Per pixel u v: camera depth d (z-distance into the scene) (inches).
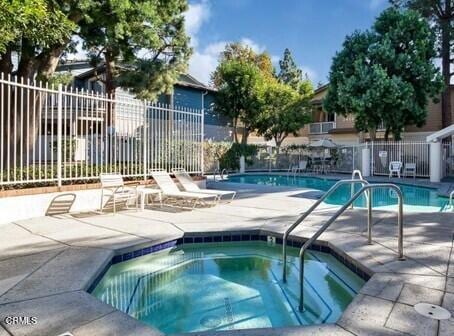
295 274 204.5
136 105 397.7
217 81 1215.6
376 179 719.1
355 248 201.0
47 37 253.6
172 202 381.1
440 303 130.7
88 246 209.9
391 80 741.9
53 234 239.5
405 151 768.9
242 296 175.3
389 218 283.4
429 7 884.6
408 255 187.0
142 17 420.2
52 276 159.6
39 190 302.5
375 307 127.6
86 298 136.6
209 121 1099.3
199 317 152.9
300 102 1080.2
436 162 664.4
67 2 348.5
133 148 395.2
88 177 343.0
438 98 840.3
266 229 255.1
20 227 260.7
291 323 146.7
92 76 787.4
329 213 313.0
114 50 509.0
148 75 585.3
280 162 999.0
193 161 474.0
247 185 580.1
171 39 600.7
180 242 248.5
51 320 119.3
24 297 137.2
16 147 311.1
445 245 204.8
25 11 198.7
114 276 200.4
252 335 110.4
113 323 117.7
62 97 329.4
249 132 1111.0
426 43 781.9
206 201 390.3
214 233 252.8
